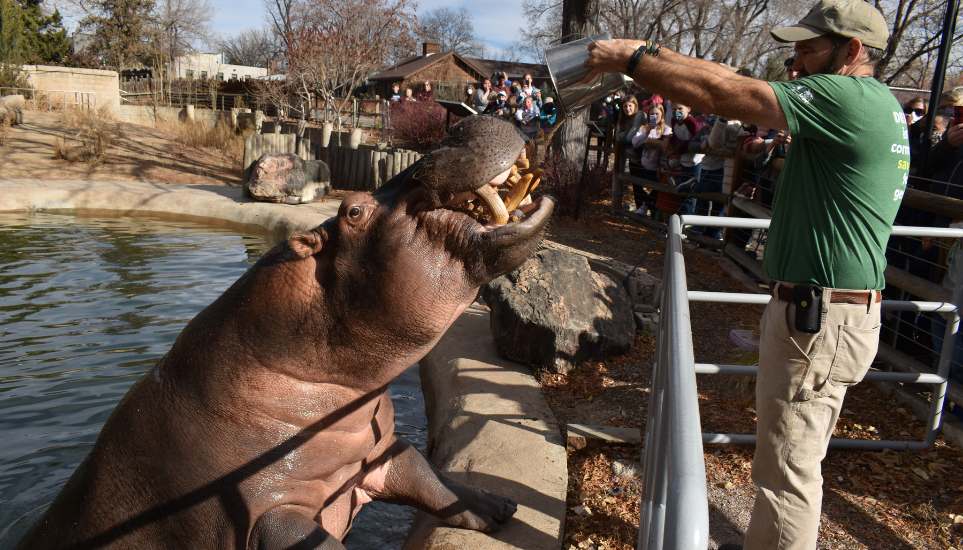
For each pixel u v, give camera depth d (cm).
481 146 245
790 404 291
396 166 1638
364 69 2481
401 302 264
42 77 2838
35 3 4669
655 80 265
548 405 526
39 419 536
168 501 293
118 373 626
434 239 262
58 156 1825
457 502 362
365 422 313
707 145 1016
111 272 969
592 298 634
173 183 1722
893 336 582
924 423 500
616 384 571
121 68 4722
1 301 818
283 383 286
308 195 1482
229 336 288
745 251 930
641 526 283
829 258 278
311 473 299
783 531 294
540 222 256
